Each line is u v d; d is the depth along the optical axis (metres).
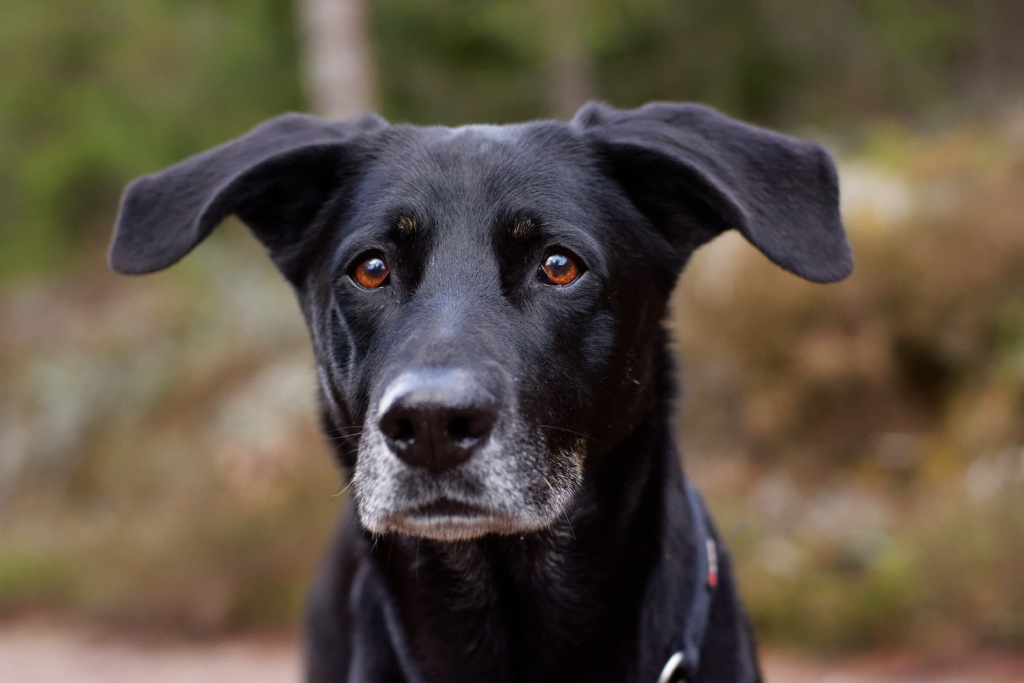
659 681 2.93
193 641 7.18
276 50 17.36
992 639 5.27
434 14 16.86
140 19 17.95
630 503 3.00
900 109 15.76
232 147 3.19
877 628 5.53
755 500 7.00
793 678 5.29
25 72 18.75
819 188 2.89
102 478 10.47
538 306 2.76
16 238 19.16
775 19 16.59
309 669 4.02
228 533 7.54
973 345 7.22
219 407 10.46
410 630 3.03
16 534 9.75
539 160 2.96
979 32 16.88
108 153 17.67
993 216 7.38
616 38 16.77
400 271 2.84
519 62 17.28
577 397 2.79
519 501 2.56
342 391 2.94
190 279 13.05
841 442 7.36
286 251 3.29
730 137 3.03
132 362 11.66
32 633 7.70
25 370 12.29
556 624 2.96
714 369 8.06
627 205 3.07
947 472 6.68
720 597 3.16
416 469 2.50
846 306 7.39
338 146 3.14
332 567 3.87
